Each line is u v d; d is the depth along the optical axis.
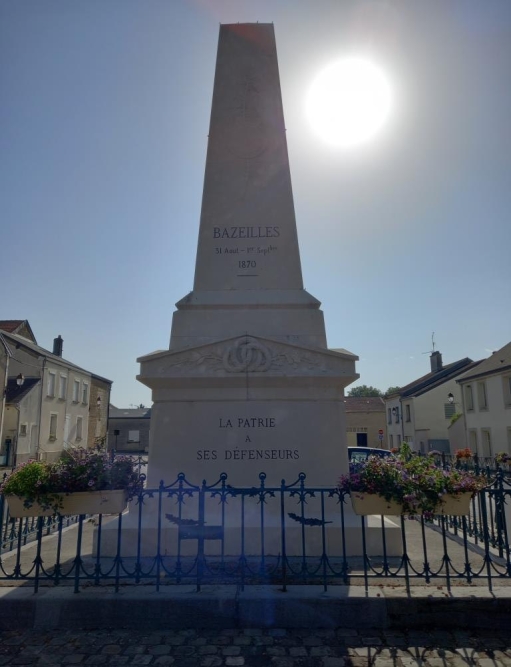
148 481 6.76
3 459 34.09
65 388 43.72
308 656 4.04
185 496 6.65
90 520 8.58
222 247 8.04
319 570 5.51
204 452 6.85
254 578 5.16
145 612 4.61
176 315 7.65
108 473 5.01
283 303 7.71
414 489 4.85
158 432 6.89
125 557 6.21
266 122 8.51
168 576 5.22
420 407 43.72
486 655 4.05
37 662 3.95
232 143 8.41
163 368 6.93
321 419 6.96
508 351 35.44
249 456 6.84
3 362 34.69
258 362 6.94
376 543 6.29
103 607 4.62
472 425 37.25
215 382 6.93
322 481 6.78
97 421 52.19
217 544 6.33
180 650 4.14
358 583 5.02
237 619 4.57
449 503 4.98
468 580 4.98
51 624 4.60
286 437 6.89
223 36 8.85
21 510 5.00
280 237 8.09
